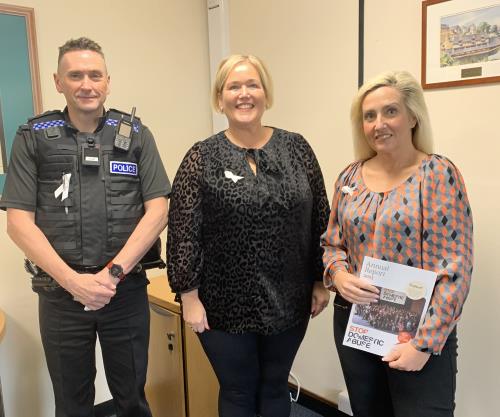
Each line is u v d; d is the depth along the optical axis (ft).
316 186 5.26
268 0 8.04
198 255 4.95
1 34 6.62
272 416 5.43
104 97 5.18
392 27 6.41
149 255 5.59
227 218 4.79
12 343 7.09
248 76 4.89
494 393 5.92
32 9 6.84
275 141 5.11
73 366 5.36
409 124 4.37
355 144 4.85
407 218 4.17
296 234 4.99
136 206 5.36
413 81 4.32
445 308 4.01
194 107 9.00
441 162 4.23
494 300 5.80
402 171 4.42
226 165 4.86
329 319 7.81
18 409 7.22
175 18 8.57
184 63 8.77
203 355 7.04
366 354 4.71
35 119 5.14
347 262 4.80
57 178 5.03
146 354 5.73
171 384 7.17
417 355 4.05
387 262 4.29
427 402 4.24
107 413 8.16
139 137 5.40
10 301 7.04
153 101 8.39
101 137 5.20
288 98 7.99
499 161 5.59
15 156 5.04
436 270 4.13
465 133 5.85
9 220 5.02
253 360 5.19
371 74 6.73
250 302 4.89
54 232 5.06
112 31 7.77
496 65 5.47
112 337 5.44
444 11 5.82
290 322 5.08
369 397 4.81
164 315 7.09
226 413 5.26
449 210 4.08
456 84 5.82
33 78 6.91
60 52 5.08
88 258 5.10
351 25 6.90
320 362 8.08
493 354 5.88
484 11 5.49
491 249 5.77
